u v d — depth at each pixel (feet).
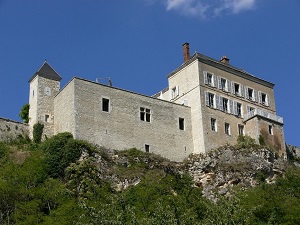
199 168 188.34
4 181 146.30
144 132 189.37
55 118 189.57
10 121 186.19
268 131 211.61
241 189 177.99
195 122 201.57
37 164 162.40
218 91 209.87
